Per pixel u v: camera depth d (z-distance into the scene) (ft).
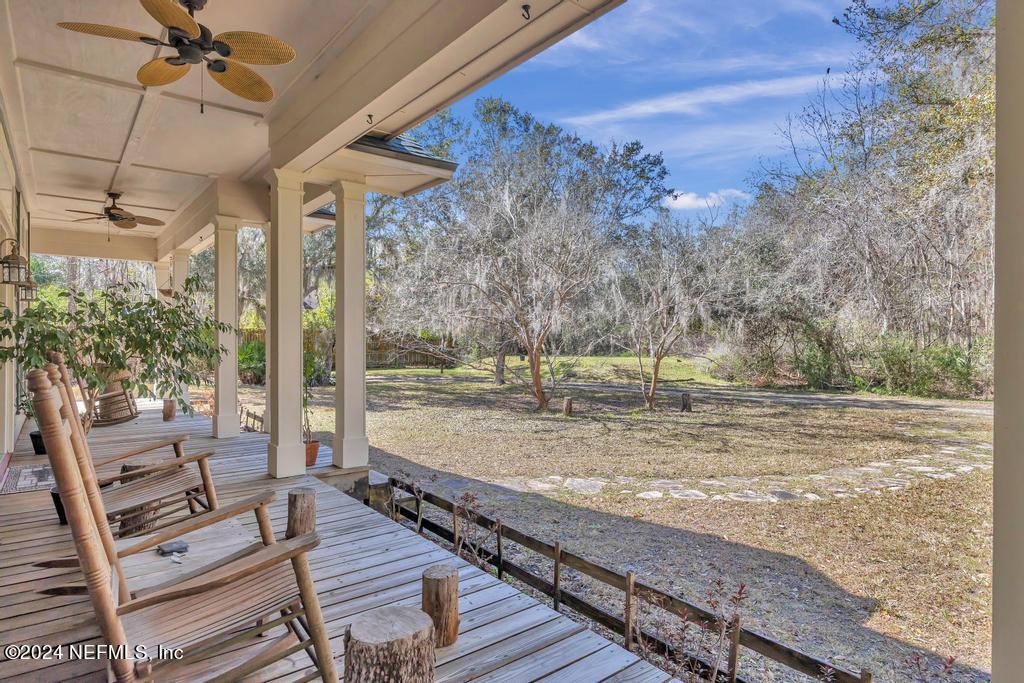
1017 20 3.45
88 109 12.46
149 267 53.98
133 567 5.25
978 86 24.54
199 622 4.30
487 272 35.78
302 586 4.56
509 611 7.27
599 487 21.02
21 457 16.33
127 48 9.91
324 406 39.73
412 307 38.34
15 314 15.81
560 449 27.63
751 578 13.10
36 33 9.39
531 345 37.70
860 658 9.70
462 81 8.83
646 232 38.47
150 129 13.66
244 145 14.88
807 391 39.01
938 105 26.05
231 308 19.12
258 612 4.45
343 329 14.82
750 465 24.17
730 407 37.01
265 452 17.17
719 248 36.52
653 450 27.27
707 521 17.10
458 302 36.96
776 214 35.78
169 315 13.56
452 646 6.40
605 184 41.11
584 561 8.43
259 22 9.32
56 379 4.59
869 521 16.84
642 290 37.55
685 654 7.70
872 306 32.78
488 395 43.73
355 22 9.43
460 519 11.57
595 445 28.43
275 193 13.78
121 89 11.47
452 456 26.35
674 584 12.69
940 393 32.12
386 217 41.47
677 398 40.91
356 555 9.09
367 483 14.75
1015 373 3.44
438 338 42.88
